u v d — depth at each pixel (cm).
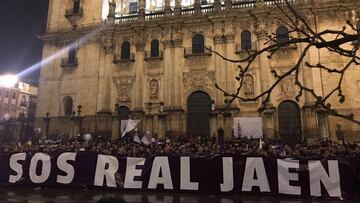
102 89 3847
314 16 3319
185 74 3625
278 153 1788
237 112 3300
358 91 3102
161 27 3778
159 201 1298
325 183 1290
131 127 3247
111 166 1533
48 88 4066
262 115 3216
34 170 1611
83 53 4038
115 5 4131
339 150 1748
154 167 1485
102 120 3697
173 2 4147
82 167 1566
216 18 3588
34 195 1430
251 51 3338
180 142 2856
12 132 3775
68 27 4231
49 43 4212
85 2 4234
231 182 1390
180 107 3512
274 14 3444
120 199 905
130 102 3741
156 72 3709
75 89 3966
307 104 3139
